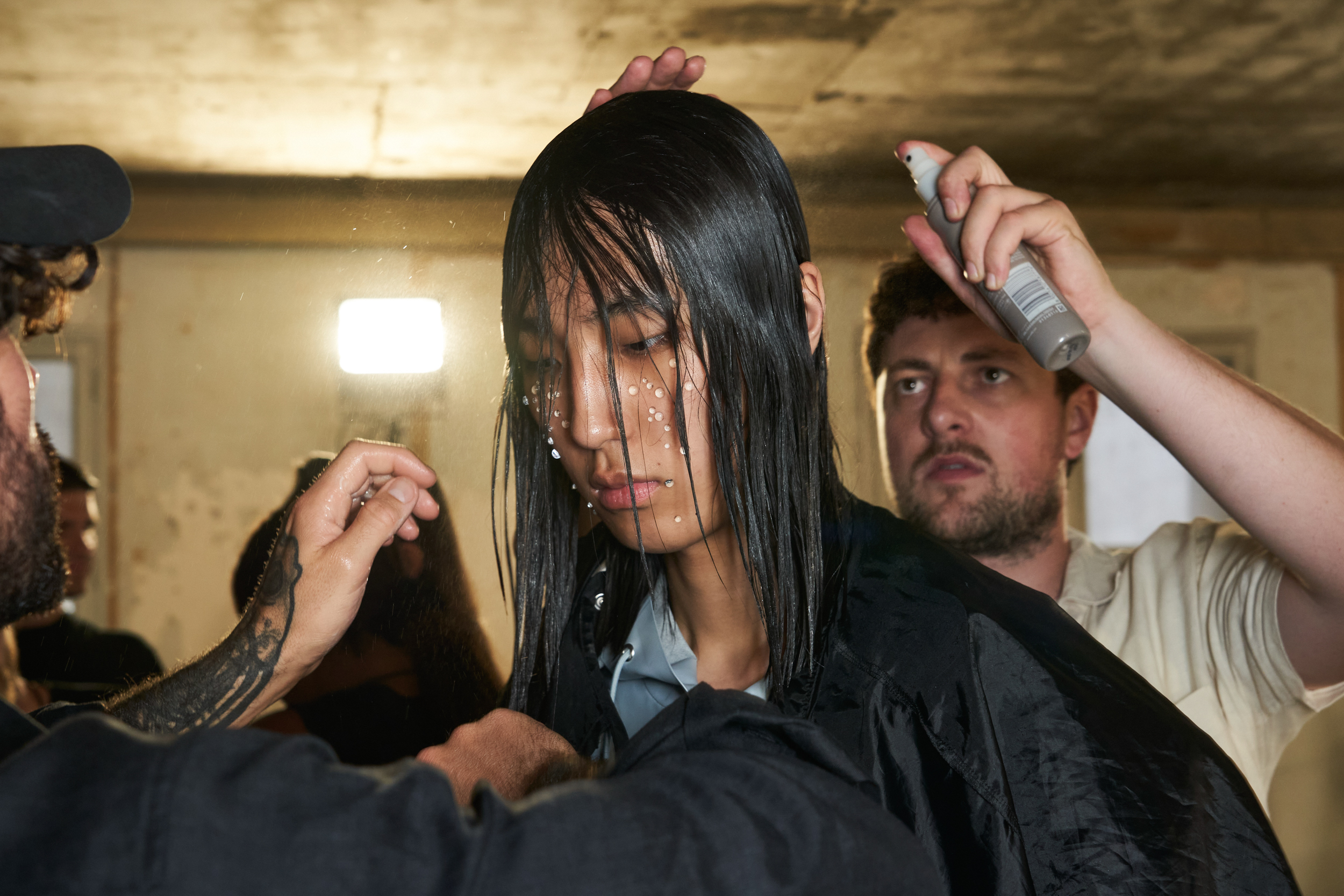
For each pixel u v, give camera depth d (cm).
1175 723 68
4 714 53
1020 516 103
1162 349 66
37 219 58
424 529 94
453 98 315
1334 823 373
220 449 401
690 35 293
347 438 85
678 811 47
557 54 294
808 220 103
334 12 273
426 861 43
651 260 63
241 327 394
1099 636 99
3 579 55
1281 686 86
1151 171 443
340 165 357
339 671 100
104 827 41
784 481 68
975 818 63
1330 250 496
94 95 320
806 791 49
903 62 319
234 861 42
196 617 405
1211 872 65
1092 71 333
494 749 67
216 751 45
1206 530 98
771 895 45
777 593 68
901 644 67
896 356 108
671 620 78
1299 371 502
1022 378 103
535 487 79
